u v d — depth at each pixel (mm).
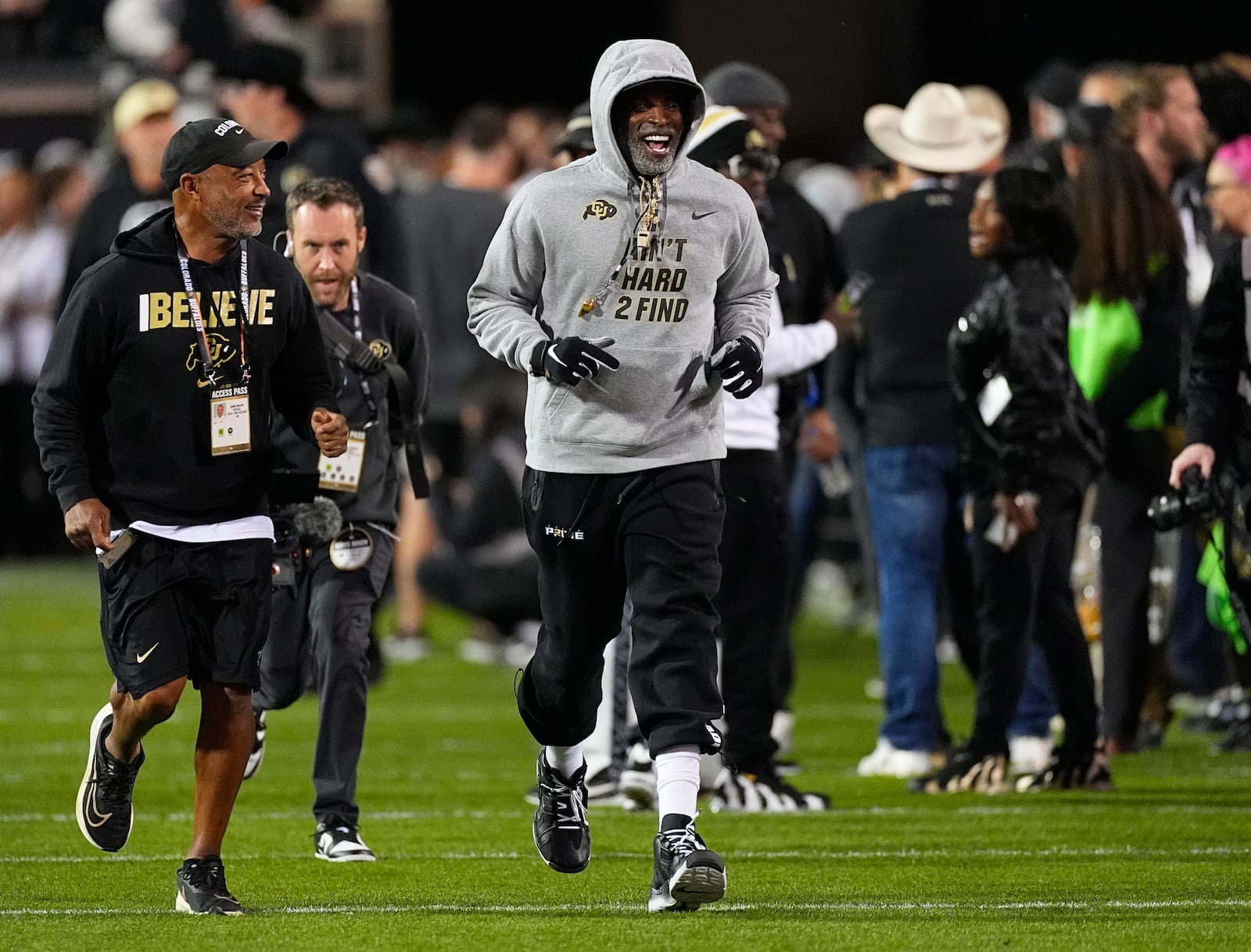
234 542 19594
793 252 27125
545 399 19359
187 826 25969
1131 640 31922
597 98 18859
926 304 30344
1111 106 34094
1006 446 27312
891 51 76312
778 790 27094
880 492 30719
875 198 33875
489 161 47656
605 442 19125
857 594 53344
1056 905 20344
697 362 19281
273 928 18953
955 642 31734
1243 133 32375
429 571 47531
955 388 27984
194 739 34875
